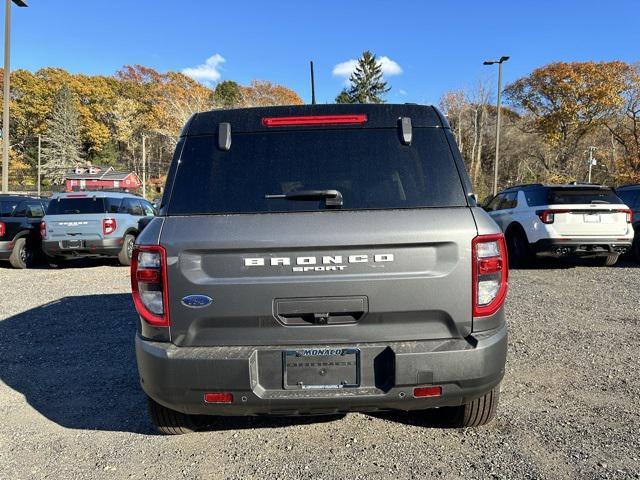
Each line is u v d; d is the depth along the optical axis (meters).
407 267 2.52
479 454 2.92
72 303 7.48
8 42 18.09
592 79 46.03
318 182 2.66
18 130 78.44
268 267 2.50
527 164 53.19
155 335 2.58
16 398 3.95
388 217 2.54
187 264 2.52
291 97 74.12
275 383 2.54
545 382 4.02
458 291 2.54
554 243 9.34
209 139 2.80
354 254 2.50
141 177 73.50
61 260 12.11
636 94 44.16
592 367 4.35
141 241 2.59
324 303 2.50
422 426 3.31
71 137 74.81
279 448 3.06
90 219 10.99
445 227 2.53
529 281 8.65
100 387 4.16
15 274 10.66
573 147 49.22
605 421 3.32
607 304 6.80
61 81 80.00
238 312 2.50
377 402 2.50
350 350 2.52
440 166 2.71
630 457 2.85
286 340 2.53
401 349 2.48
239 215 2.57
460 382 2.50
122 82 83.50
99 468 2.87
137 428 3.40
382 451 2.99
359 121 2.80
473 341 2.54
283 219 2.54
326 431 3.27
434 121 2.84
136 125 77.25
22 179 73.12
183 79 76.75
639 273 9.46
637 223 10.92
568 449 2.96
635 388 3.87
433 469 2.77
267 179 2.67
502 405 3.60
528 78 48.78
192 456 2.99
